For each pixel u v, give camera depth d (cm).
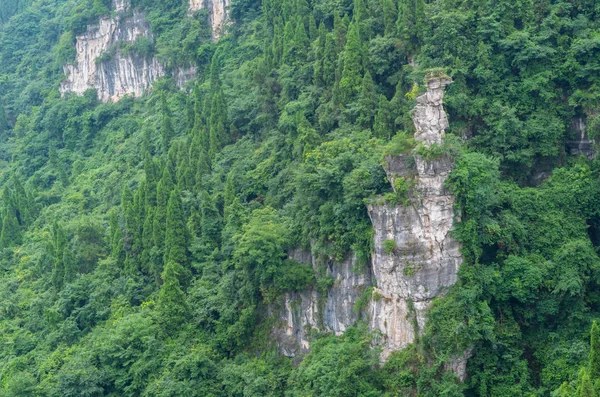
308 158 9394
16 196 14625
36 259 12725
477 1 9744
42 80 19475
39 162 17225
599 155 8962
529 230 8725
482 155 8544
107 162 15462
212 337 9656
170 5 16900
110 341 9588
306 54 11319
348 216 8712
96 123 17038
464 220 8288
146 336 9519
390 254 8281
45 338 10788
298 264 9256
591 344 7300
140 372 9281
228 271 9925
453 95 9344
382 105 9438
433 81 8212
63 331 10606
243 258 9356
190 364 9131
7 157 18150
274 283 9281
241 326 9469
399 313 8325
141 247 11138
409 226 8219
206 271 10138
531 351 8388
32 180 16262
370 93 9744
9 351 10775
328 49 10562
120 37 17388
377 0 10700
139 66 16962
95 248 11894
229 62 14388
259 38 13912
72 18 18212
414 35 9888
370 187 8538
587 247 8531
